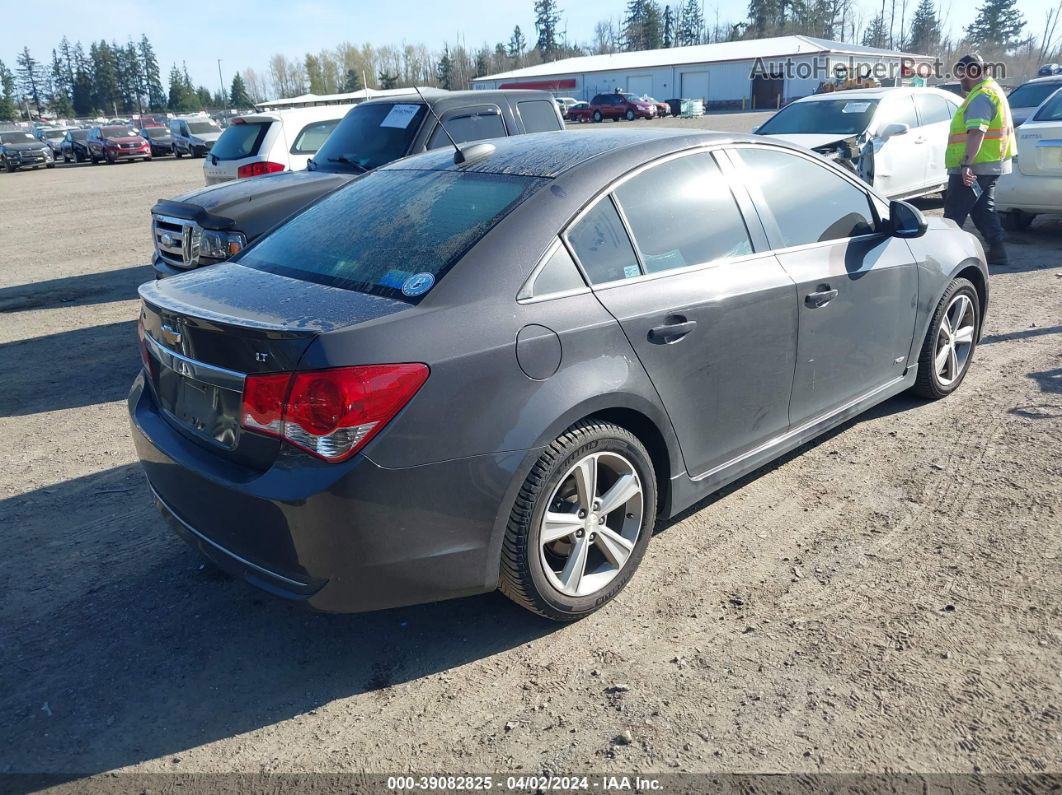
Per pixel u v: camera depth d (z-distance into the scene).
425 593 2.72
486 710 2.70
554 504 2.98
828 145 9.00
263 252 3.48
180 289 3.14
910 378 4.66
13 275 10.84
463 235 2.96
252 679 2.90
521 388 2.76
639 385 3.06
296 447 2.52
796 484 4.09
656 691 2.73
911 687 2.67
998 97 7.90
